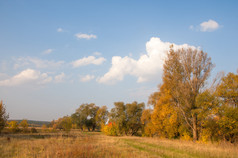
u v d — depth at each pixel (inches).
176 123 1285.7
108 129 1786.4
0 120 1198.3
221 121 890.7
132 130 2149.4
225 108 880.9
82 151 465.1
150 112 1697.8
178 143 899.4
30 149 526.0
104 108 3137.3
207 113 922.7
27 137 923.4
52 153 438.3
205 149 625.0
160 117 1374.3
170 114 1322.6
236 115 846.5
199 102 957.2
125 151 557.6
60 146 542.9
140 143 879.7
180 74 1144.2
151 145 785.6
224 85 939.3
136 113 2118.6
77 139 892.0
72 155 423.2
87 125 3196.4
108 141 899.4
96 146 660.7
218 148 677.9
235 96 903.1
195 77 1101.7
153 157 484.7
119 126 2030.0
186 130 1230.9
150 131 1625.2
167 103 1275.8
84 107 3321.9
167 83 1203.9
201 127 1051.3
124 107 2166.6
